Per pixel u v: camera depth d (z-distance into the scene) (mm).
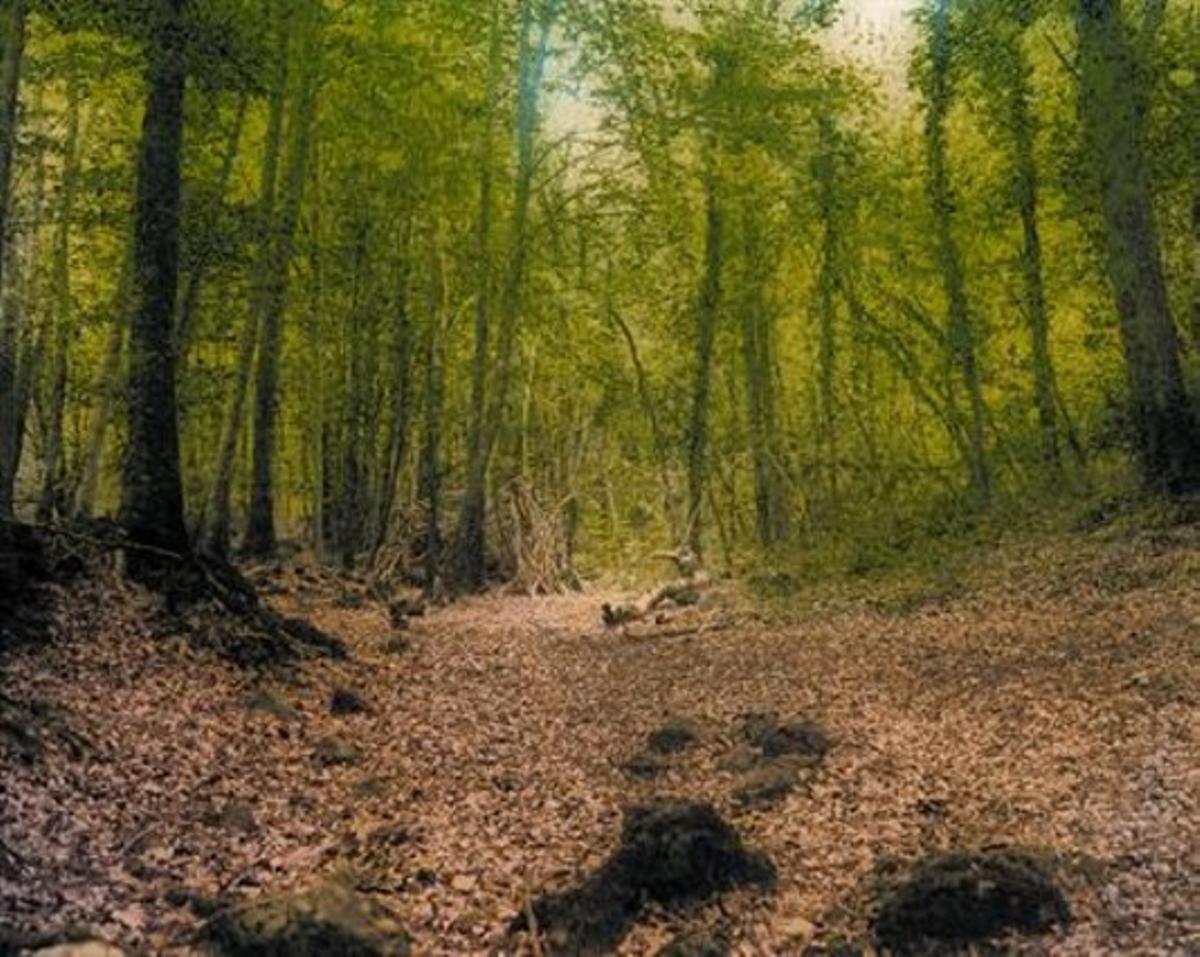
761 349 31422
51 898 6523
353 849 8250
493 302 31203
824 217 26578
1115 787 8477
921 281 27047
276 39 18344
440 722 12594
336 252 25734
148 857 7484
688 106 26484
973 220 24859
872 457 26312
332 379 30047
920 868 6910
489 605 26469
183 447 28609
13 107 13938
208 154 20453
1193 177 19375
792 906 7242
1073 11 18141
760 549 27156
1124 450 19781
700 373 29016
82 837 7512
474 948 6777
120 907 6645
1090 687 11062
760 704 12906
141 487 13102
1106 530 17344
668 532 35219
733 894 7312
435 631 20266
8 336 20406
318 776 10047
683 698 13812
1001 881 6660
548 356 36812
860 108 26562
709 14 26000
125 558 12641
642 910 7160
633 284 31734
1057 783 8805
